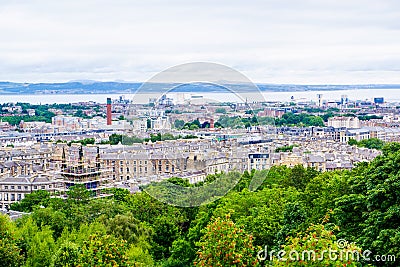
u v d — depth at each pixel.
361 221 69.25
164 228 126.88
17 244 102.62
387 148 76.31
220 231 53.53
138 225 122.56
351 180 78.12
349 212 70.12
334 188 88.06
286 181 135.12
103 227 115.25
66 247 84.94
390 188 65.12
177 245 110.75
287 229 69.94
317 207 84.75
